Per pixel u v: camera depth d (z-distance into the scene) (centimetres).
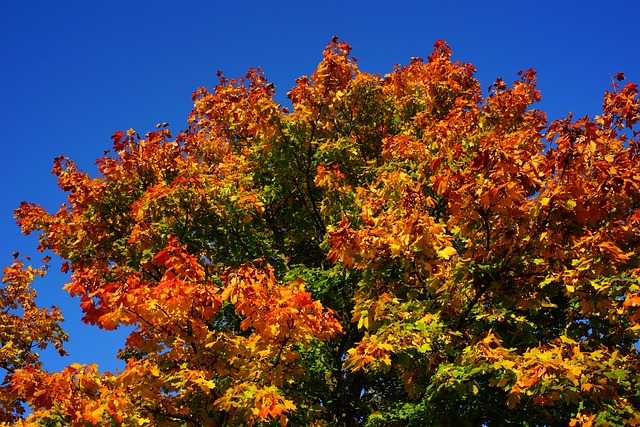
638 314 559
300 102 890
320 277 766
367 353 534
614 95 819
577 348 507
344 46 934
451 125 779
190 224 785
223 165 854
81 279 720
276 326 520
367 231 573
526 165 525
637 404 530
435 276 567
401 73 1062
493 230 559
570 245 550
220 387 561
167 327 547
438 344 563
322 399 715
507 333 634
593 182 560
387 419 658
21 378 530
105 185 859
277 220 951
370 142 1034
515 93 909
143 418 522
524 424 580
